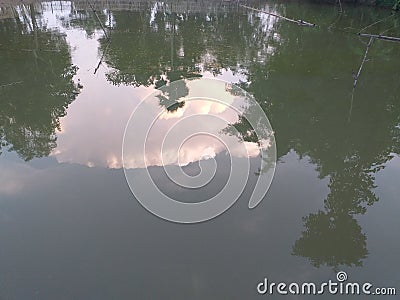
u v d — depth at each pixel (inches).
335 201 209.8
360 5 855.1
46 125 279.3
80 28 573.6
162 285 156.2
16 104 319.9
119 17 660.7
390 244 182.9
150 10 730.2
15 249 171.5
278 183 221.1
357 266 169.8
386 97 358.9
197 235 180.5
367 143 275.9
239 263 167.5
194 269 163.6
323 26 653.3
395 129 299.3
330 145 270.5
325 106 333.7
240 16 707.4
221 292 154.6
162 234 180.1
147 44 500.7
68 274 160.4
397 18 736.3
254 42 535.5
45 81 368.5
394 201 213.5
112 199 199.6
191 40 530.0
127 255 168.9
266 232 184.9
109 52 460.8
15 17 624.4
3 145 256.2
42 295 151.9
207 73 395.9
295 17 722.2
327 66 439.8
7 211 191.9
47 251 170.7
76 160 232.8
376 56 485.4
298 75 407.5
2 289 154.4
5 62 412.5
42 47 469.7
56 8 706.8
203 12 729.6
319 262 169.9
